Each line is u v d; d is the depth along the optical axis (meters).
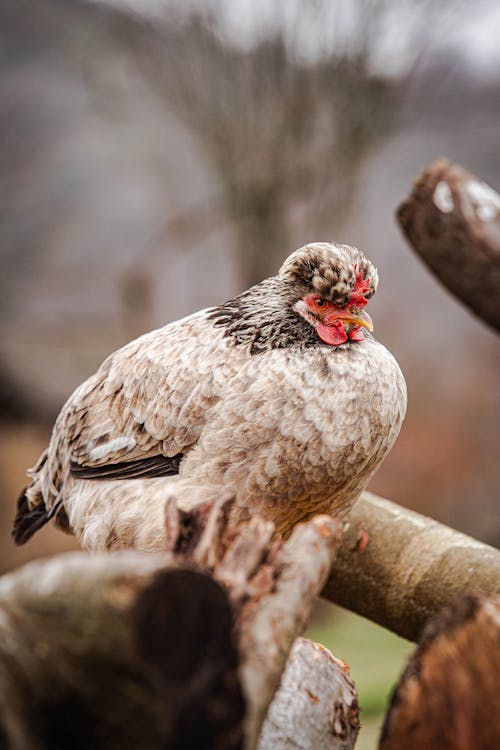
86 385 6.46
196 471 5.56
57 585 2.67
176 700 2.69
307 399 5.36
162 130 20.69
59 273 22.05
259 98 17.02
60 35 20.75
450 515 19.31
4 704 2.75
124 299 21.53
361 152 17.47
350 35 16.23
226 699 2.76
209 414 5.57
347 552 6.55
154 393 5.84
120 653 2.62
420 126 20.39
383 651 11.93
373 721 9.30
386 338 20.61
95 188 22.30
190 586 2.71
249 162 17.62
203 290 21.23
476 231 6.04
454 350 20.55
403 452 19.88
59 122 22.77
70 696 2.72
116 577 2.65
